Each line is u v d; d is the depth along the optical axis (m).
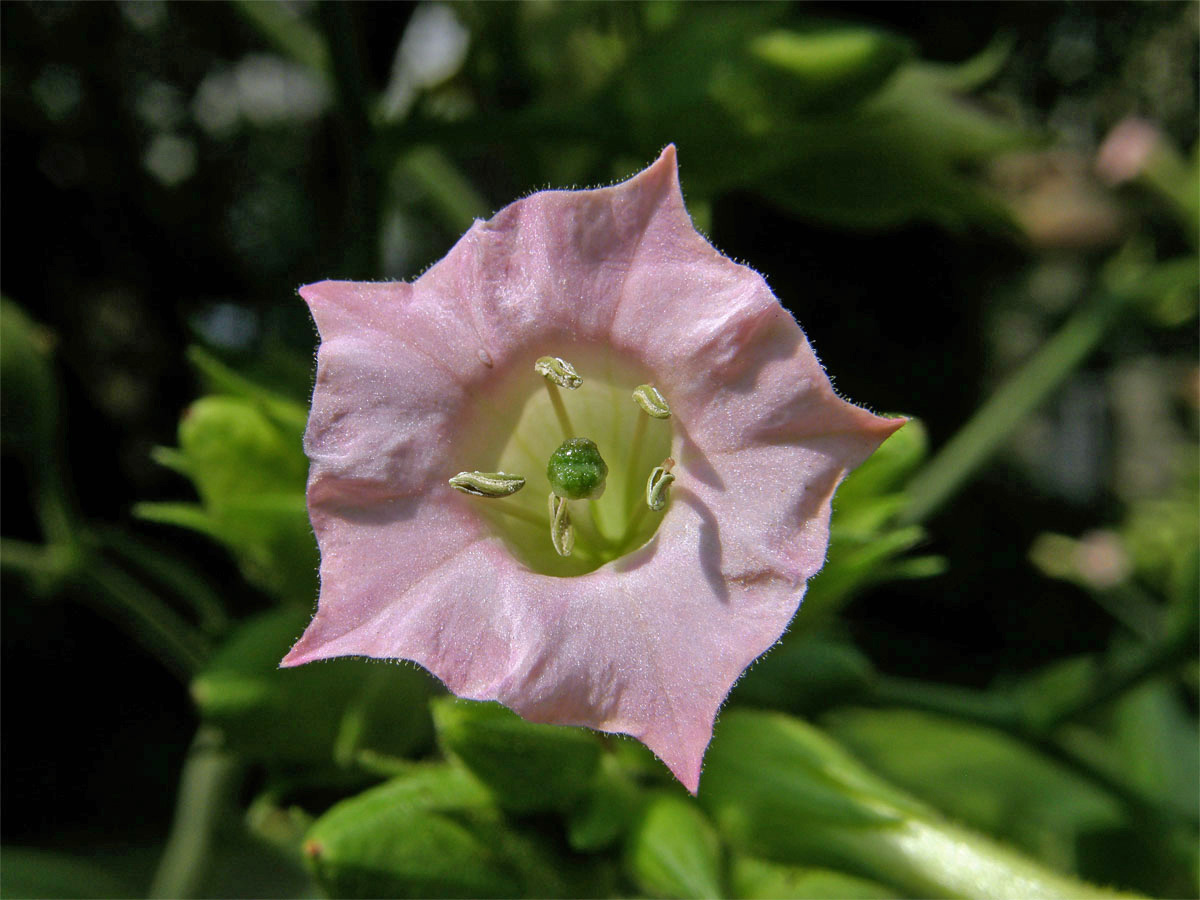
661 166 0.10
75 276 0.29
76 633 0.32
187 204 0.30
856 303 0.31
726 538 0.10
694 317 0.10
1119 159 0.22
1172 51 0.30
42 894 0.18
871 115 0.16
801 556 0.10
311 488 0.10
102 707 0.32
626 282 0.10
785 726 0.13
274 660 0.13
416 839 0.12
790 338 0.10
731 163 0.15
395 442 0.10
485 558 0.10
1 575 0.31
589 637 0.10
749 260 0.31
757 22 0.15
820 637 0.15
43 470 0.16
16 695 0.31
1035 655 0.33
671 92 0.15
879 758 0.18
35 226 0.28
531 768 0.12
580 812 0.12
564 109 0.15
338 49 0.14
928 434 0.32
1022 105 0.28
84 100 0.27
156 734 0.32
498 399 0.11
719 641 0.10
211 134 0.30
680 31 0.15
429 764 0.13
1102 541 0.25
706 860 0.12
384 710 0.13
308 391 0.14
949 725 0.19
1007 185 0.32
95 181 0.28
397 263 0.28
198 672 0.15
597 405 0.12
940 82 0.17
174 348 0.30
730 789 0.12
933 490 0.19
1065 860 0.18
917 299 0.32
